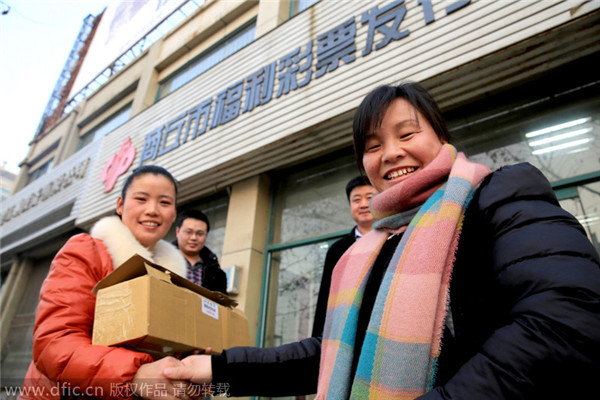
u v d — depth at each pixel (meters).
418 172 0.84
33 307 6.83
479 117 2.94
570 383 0.43
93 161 6.25
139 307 0.96
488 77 2.66
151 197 1.51
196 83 4.96
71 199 6.21
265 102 3.82
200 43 6.36
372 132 0.95
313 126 3.28
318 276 3.35
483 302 0.61
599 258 0.52
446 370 0.65
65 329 1.01
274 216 4.01
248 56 4.38
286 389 0.98
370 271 0.90
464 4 2.70
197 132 4.47
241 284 3.59
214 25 6.06
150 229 1.48
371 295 0.87
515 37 2.36
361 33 3.32
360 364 0.69
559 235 0.53
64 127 9.31
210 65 5.88
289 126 3.47
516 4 2.45
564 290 0.47
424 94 0.97
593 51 2.38
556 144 2.52
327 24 3.67
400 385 0.61
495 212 0.62
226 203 4.52
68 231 6.23
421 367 0.61
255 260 3.72
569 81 2.63
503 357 0.47
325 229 3.52
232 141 3.96
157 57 6.98
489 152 2.78
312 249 3.52
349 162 3.67
